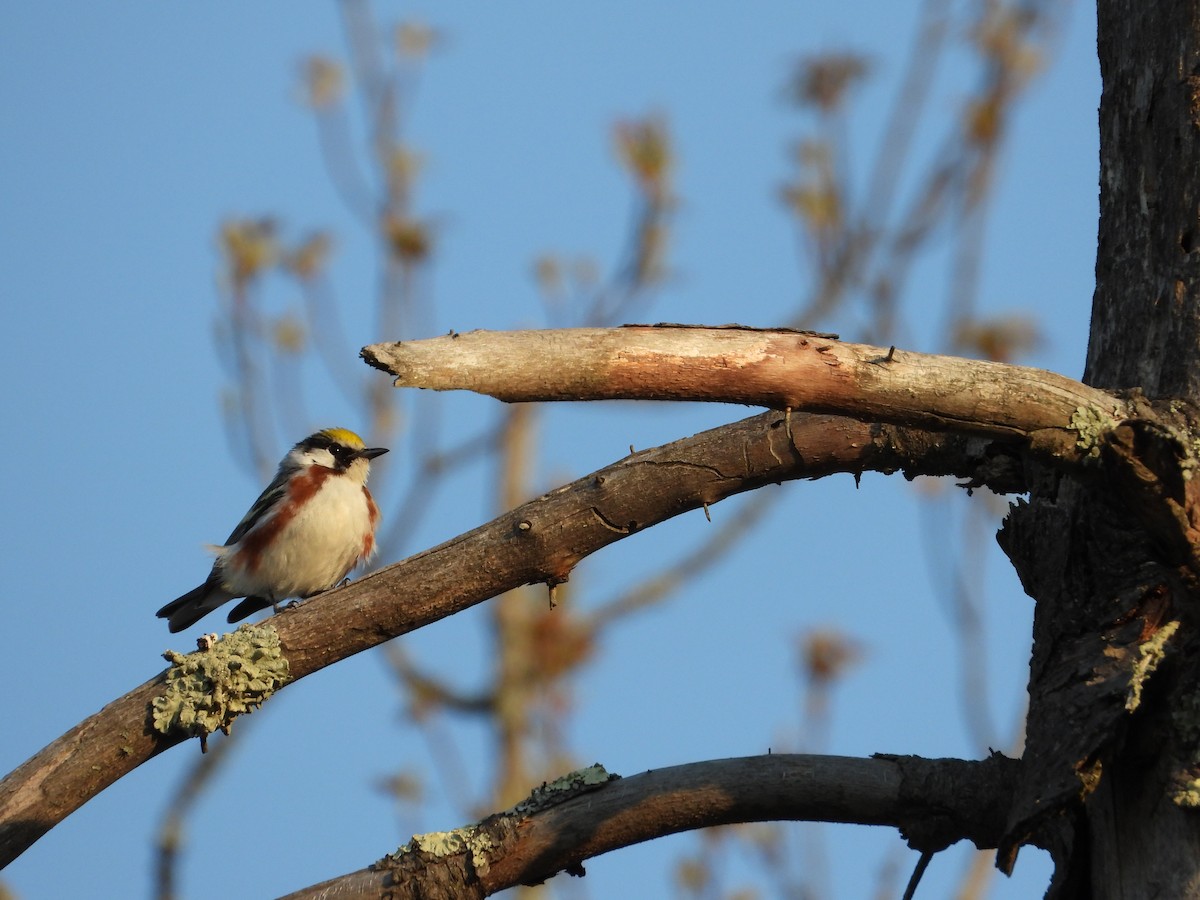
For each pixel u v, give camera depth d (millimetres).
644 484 8336
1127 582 7203
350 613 8539
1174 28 8086
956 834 7988
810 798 8188
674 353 6832
